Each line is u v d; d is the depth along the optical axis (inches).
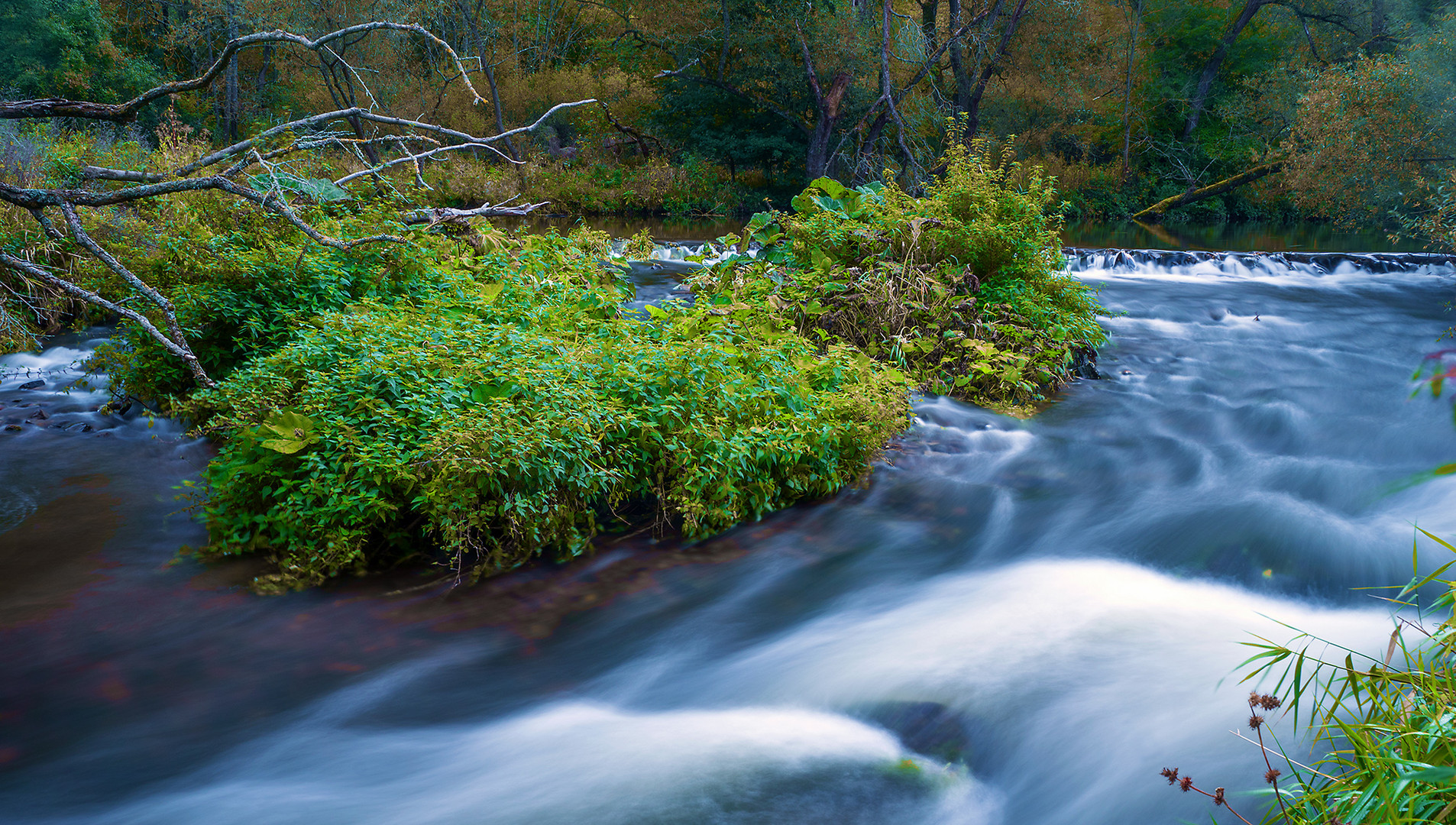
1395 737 90.7
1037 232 396.8
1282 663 149.7
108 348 310.2
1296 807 95.7
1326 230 1032.8
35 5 1116.5
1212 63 1330.0
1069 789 126.4
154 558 199.2
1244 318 511.8
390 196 410.3
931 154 1077.8
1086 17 1117.1
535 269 373.1
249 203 350.0
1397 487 62.6
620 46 1430.9
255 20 1063.0
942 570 203.6
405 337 240.5
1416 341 450.9
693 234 873.5
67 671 157.8
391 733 145.6
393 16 1063.0
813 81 1040.2
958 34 1045.8
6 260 235.6
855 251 401.7
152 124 1254.3
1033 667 157.0
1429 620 166.7
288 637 171.0
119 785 132.3
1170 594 187.6
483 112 1216.8
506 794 129.6
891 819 123.3
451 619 179.5
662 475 220.4
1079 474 263.4
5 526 213.5
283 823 124.6
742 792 128.6
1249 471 262.8
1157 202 1208.8
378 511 187.2
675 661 168.6
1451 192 595.8
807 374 278.8
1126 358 411.2
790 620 182.5
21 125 533.0
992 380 338.0
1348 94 679.1
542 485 197.6
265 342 302.8
